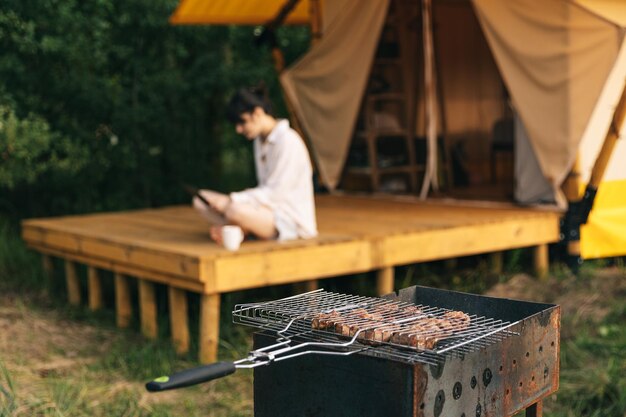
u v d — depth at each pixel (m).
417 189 8.35
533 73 6.61
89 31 8.14
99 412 4.21
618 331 5.36
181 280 5.00
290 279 5.16
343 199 7.93
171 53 9.35
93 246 5.74
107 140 8.91
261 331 2.87
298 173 5.36
